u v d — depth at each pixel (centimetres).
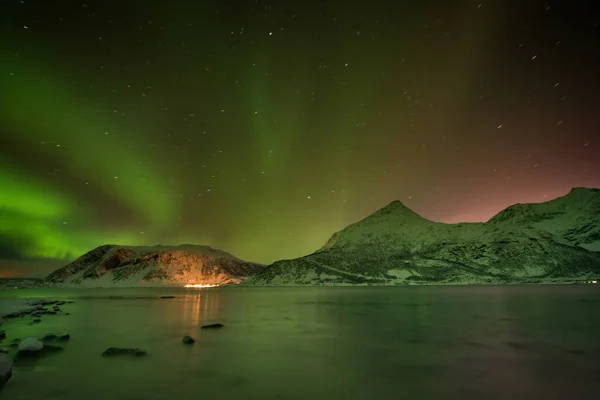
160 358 1217
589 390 829
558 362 1119
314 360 1181
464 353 1269
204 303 4294
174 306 3819
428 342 1494
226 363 1141
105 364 1126
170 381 932
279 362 1152
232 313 2928
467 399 770
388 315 2605
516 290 6328
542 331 1753
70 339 1627
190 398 791
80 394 823
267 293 7175
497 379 930
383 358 1200
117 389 860
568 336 1608
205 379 951
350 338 1623
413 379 938
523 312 2631
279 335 1730
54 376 980
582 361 1131
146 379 952
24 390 853
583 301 3606
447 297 4619
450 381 915
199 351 1342
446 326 1972
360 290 7812
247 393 827
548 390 830
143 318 2569
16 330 1933
